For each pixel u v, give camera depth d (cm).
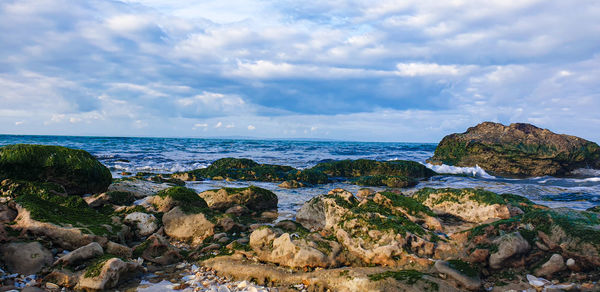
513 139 2228
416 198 888
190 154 3350
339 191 915
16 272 492
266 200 1023
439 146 2547
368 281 477
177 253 616
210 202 971
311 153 3791
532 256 524
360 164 2038
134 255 598
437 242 596
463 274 483
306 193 1369
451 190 858
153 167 2219
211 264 587
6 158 851
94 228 616
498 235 586
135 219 742
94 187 992
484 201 798
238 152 3791
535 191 1428
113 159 2617
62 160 921
